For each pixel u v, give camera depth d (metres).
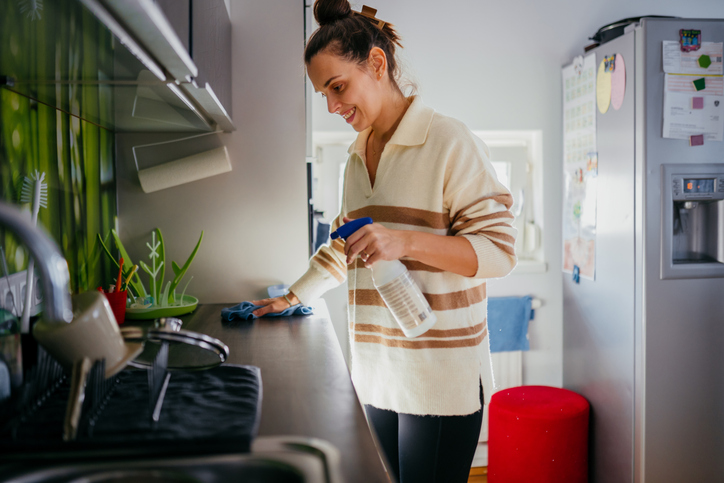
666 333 1.93
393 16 2.33
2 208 0.55
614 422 2.09
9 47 0.75
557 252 2.48
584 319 2.26
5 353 0.71
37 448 0.62
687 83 1.88
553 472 2.03
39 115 1.12
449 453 1.17
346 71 1.12
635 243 1.93
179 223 1.69
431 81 2.37
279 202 1.71
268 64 1.68
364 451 0.62
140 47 0.75
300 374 0.92
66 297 0.65
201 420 0.69
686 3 2.46
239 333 1.25
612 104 2.03
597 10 2.41
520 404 2.11
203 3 1.09
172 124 1.49
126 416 0.70
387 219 1.18
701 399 1.96
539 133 2.45
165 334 0.70
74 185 1.31
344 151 2.46
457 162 1.12
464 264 1.06
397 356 1.17
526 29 2.39
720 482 2.00
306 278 1.45
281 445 0.64
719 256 1.97
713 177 1.91
